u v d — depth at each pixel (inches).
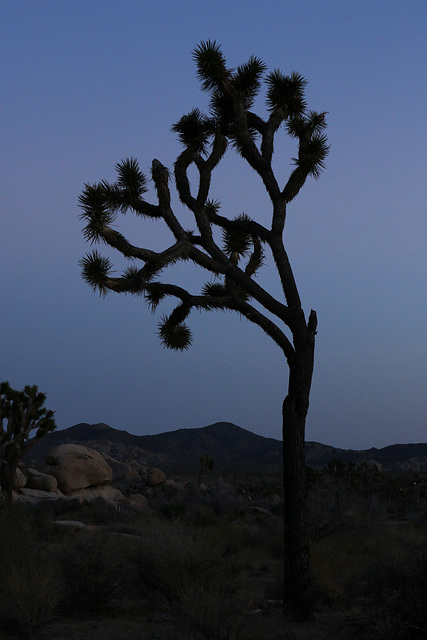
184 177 448.8
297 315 406.0
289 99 447.8
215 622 282.7
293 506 379.9
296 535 375.9
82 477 1454.2
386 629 271.9
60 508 1144.2
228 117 444.5
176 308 487.2
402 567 303.4
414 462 7839.6
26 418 1063.0
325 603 389.4
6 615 327.6
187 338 494.3
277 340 405.7
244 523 984.3
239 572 535.2
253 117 454.0
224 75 432.5
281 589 437.7
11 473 1039.0
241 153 443.8
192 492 1557.6
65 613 363.9
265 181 434.3
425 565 297.6
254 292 414.6
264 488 1878.7
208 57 428.5
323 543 582.6
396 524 869.8
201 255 423.5
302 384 394.6
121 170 435.8
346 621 298.5
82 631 325.7
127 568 405.4
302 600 364.8
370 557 511.2
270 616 330.3
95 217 403.5
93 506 1179.9
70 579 379.2
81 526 771.4
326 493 1087.0
